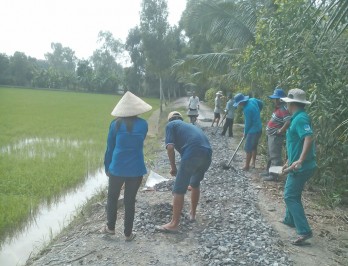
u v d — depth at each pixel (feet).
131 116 16.71
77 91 252.83
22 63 266.57
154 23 99.76
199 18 49.90
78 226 20.97
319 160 25.04
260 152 37.50
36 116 84.17
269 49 29.58
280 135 27.22
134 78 200.85
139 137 16.79
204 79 72.08
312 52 24.29
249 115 30.04
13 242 20.74
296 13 25.41
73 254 16.43
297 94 17.20
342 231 19.57
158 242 17.31
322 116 22.68
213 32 50.03
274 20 28.04
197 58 53.36
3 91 196.34
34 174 32.60
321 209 22.67
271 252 16.39
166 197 24.09
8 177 31.17
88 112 99.66
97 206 24.06
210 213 20.89
